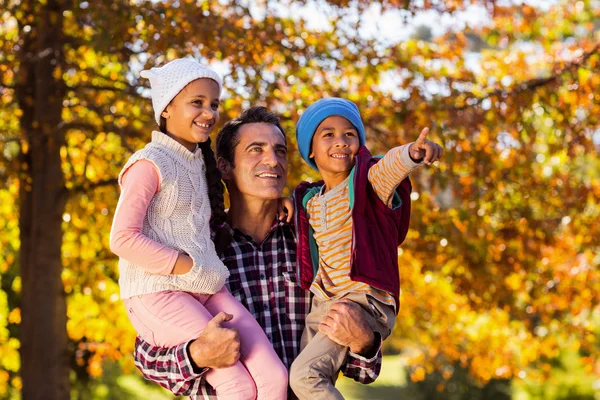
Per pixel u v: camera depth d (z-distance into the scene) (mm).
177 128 3336
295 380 3311
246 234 3736
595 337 10742
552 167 9609
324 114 3523
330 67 8258
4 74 8172
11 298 11773
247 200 3725
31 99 8523
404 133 7926
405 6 7996
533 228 8992
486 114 8266
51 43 8219
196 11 7285
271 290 3680
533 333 9766
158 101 3338
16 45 8406
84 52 8750
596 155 9102
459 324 11516
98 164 9461
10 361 10391
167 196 3240
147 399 15758
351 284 3398
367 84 8477
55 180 8477
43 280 8398
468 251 8859
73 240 9773
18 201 9172
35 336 8391
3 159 8656
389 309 3432
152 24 7289
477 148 8398
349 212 3457
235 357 3135
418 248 8797
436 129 7840
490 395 18109
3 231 10508
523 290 9781
